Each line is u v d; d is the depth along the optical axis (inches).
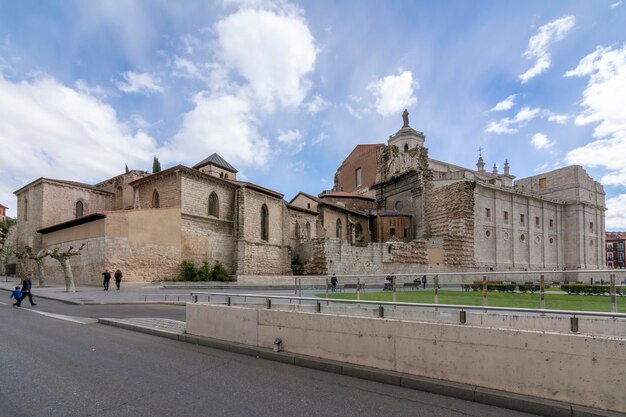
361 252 1743.4
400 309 317.1
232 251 1628.9
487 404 231.9
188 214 1456.7
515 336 233.5
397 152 2600.9
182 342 406.0
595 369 208.8
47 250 1568.7
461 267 1955.0
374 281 377.1
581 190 2719.0
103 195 1974.7
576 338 215.9
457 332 253.6
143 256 1304.1
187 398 239.8
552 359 221.1
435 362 260.1
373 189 2738.7
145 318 556.1
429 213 2222.0
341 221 2276.1
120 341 410.3
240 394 248.7
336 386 265.4
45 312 663.8
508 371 233.8
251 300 474.0
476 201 2108.8
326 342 311.7
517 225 2319.1
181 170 1448.1
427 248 1942.7
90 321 555.5
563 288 276.7
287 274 1795.0
